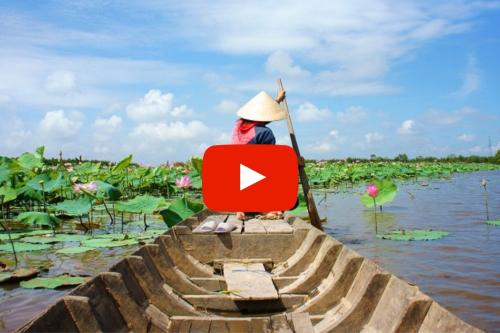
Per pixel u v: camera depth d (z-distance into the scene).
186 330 2.95
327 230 7.63
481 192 14.86
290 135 5.97
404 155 44.12
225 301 3.57
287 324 2.84
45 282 4.49
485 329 3.32
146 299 3.22
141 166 18.62
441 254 5.64
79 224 8.09
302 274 4.17
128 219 9.53
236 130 6.05
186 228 4.87
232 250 4.88
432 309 2.26
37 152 11.34
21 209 10.21
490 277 4.62
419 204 11.43
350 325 2.75
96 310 2.53
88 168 13.61
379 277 2.81
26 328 1.94
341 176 19.78
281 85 6.12
